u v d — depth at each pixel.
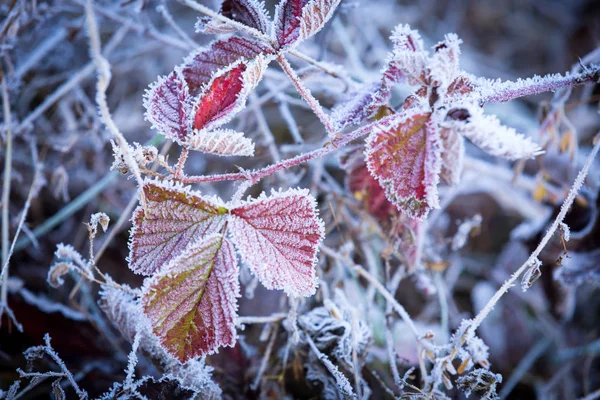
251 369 0.40
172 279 0.29
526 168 0.50
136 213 0.30
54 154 0.53
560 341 0.50
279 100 0.46
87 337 0.42
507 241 0.58
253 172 0.31
